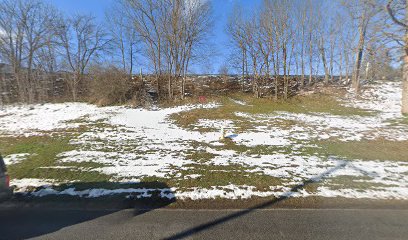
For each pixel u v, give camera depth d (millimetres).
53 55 26078
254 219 4199
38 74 24219
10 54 22391
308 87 28641
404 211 4465
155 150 8969
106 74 20141
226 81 31938
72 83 24672
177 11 22438
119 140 10430
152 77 30750
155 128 13008
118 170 6793
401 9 9688
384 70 11492
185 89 27125
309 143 9922
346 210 4520
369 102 21266
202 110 18500
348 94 24141
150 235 3711
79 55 29734
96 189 5535
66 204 4852
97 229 3900
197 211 4535
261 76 29531
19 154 8289
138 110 18203
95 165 7203
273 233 3746
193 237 3650
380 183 5793
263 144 9867
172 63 23297
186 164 7363
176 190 5488
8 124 13453
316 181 5953
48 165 7172
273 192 5352
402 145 9312
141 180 6082
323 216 4293
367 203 4801
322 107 20234
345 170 6730
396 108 18875
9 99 22109
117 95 20391
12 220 4211
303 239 3584
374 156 8023
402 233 3723
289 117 16312
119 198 5105
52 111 17188
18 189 5543
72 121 14266
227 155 8359
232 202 4914
